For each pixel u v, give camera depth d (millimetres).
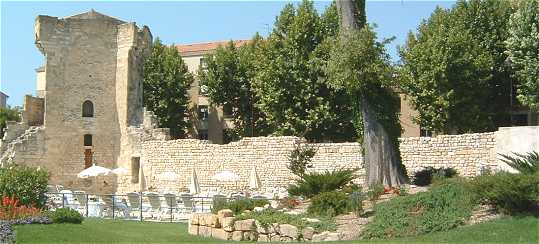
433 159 39312
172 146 48500
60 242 19641
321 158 42469
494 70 50969
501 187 20516
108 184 50438
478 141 37812
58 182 49062
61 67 50031
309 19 54094
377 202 24016
